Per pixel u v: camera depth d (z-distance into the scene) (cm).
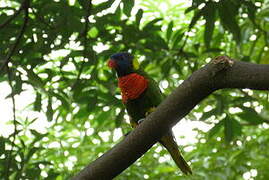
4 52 792
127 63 706
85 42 799
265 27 1039
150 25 841
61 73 838
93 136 1046
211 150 1008
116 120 859
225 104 838
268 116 1068
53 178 812
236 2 788
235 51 999
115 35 840
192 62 954
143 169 1011
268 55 1032
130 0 749
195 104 418
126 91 704
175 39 899
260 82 391
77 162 1034
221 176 941
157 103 705
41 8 763
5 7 788
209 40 810
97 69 855
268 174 978
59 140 1046
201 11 788
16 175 775
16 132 770
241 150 966
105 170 437
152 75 959
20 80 773
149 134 427
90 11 745
